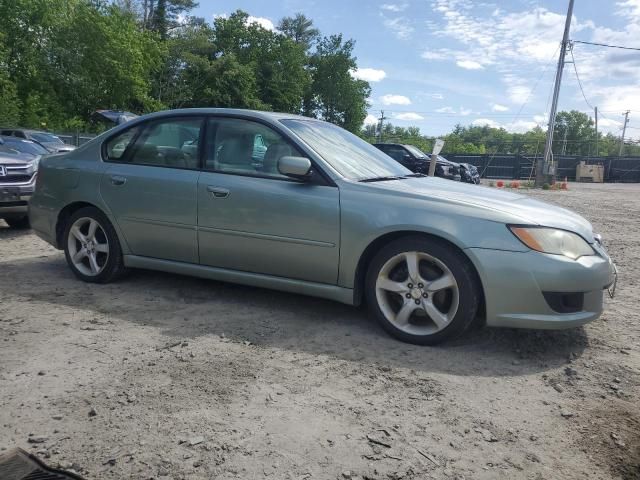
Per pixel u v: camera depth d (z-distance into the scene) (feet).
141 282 16.33
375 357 11.14
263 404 8.97
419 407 9.08
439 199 11.93
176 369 10.24
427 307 11.69
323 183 12.79
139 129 15.66
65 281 16.34
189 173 14.35
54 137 68.08
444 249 11.43
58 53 117.08
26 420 8.30
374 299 12.28
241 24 188.55
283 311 13.94
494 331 12.84
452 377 10.31
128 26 125.08
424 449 7.83
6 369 10.05
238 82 166.91
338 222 12.32
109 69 119.96
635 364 11.20
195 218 14.10
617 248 26.23
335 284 12.72
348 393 9.49
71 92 119.85
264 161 13.64
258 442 7.85
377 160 15.16
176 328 12.51
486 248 11.07
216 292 15.46
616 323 13.91
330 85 214.90
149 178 14.78
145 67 131.03
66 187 16.17
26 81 116.67
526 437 8.26
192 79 167.12
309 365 10.64
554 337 12.62
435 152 30.63
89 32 117.50
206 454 7.52
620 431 8.51
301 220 12.71
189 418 8.45
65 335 11.86
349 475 7.15
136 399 9.01
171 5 184.03
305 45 230.27
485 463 7.55
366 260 12.57
